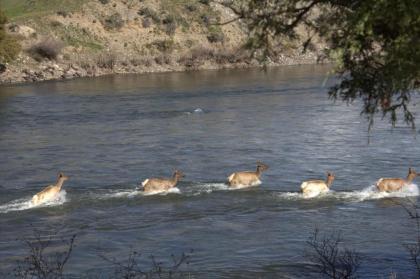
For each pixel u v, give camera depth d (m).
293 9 10.27
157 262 22.39
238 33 149.88
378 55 9.95
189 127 54.38
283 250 23.27
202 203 30.11
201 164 39.03
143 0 153.00
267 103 68.56
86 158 42.34
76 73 115.44
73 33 135.75
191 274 21.00
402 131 46.97
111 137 50.53
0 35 111.12
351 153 40.66
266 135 48.62
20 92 88.31
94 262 22.48
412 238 24.02
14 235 26.11
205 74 115.00
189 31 147.62
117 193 32.38
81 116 63.56
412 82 9.95
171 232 25.95
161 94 82.12
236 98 74.88
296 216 27.69
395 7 8.99
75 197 31.75
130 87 92.88
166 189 32.34
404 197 30.03
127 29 142.62
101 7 146.88
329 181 31.67
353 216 27.36
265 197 30.80
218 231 25.91
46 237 25.70
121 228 26.67
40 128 56.59
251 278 20.56
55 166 40.06
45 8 145.62
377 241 23.84
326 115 57.09
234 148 43.94
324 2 10.20
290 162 38.72
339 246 23.38
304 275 20.62
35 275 20.83
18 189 34.09
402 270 20.25
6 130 56.09
